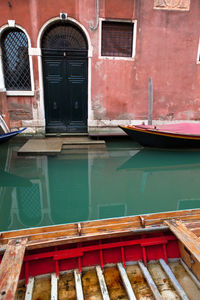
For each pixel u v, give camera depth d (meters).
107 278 2.08
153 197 3.83
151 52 6.64
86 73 6.68
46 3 5.89
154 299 1.87
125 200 3.72
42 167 4.87
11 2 5.78
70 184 4.21
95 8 6.09
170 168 5.08
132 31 6.50
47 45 6.36
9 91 6.34
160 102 7.07
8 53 6.23
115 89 6.78
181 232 2.18
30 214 3.27
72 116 6.99
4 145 6.24
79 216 3.25
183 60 6.84
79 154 5.69
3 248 1.96
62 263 2.14
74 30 6.35
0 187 4.05
